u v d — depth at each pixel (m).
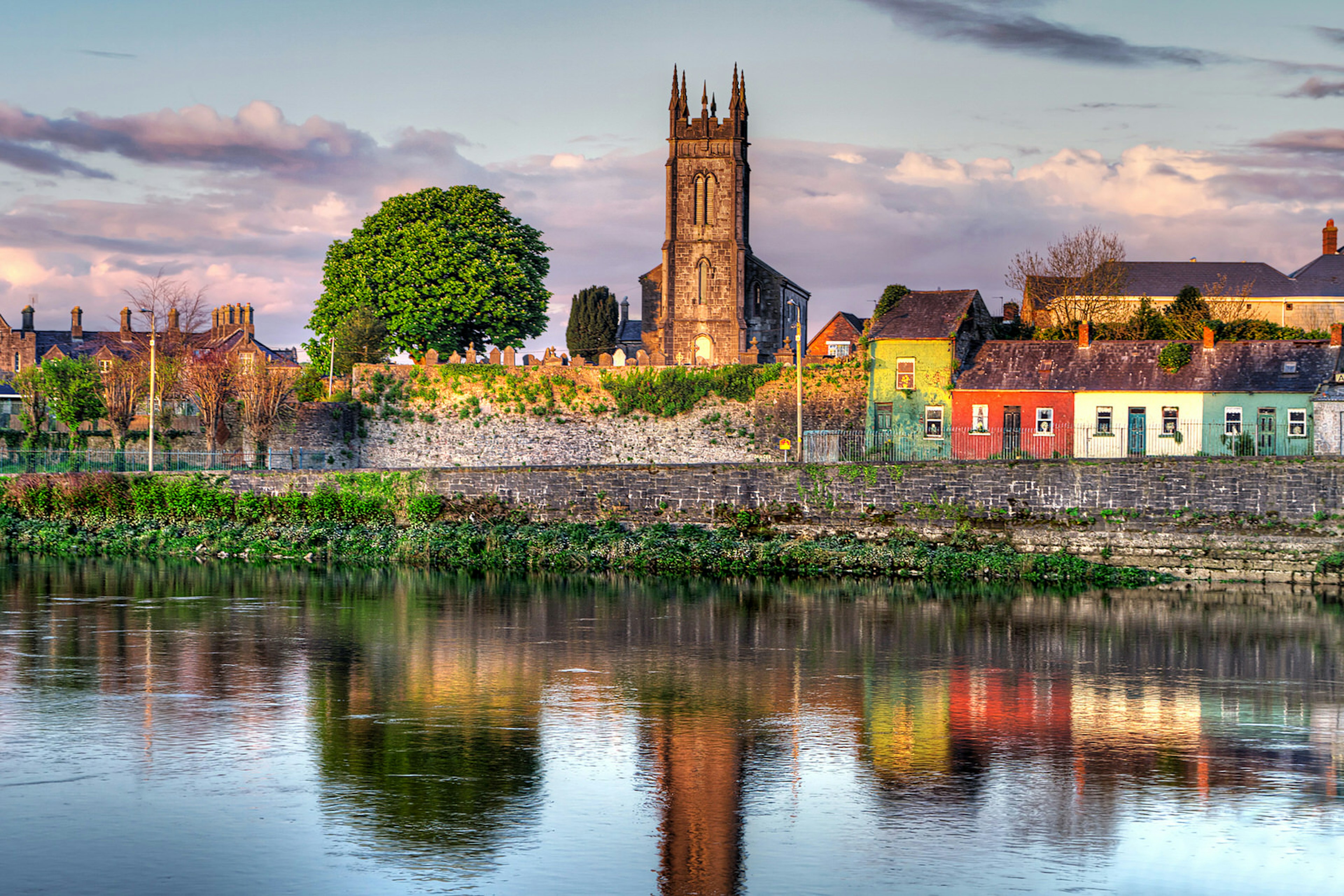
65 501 70.06
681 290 98.19
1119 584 55.34
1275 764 27.80
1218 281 106.50
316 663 37.69
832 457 69.75
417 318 89.69
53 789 25.42
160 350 89.25
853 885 20.86
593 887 20.75
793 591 52.69
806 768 27.20
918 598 51.06
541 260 97.62
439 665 37.56
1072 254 95.00
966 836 23.12
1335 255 112.19
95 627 43.31
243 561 61.84
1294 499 56.66
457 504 66.44
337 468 74.62
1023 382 67.44
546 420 77.94
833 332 114.50
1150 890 20.72
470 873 21.30
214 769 26.80
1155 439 64.81
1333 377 62.84
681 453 76.75
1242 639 42.75
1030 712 32.44
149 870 21.36
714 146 97.69
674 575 57.44
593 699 33.41
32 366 107.31
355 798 25.03
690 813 24.31
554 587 53.62
